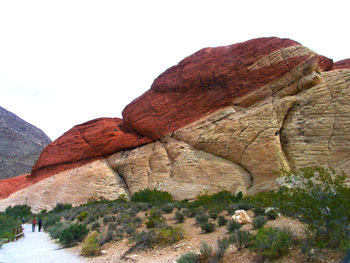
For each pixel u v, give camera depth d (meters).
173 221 15.76
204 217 13.77
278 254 7.23
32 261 10.90
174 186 32.12
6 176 91.38
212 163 31.20
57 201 41.59
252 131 29.58
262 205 14.76
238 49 37.06
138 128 42.88
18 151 118.62
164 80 42.75
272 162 26.92
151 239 11.38
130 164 40.09
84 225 15.44
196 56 41.22
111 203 30.94
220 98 36.28
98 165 44.34
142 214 19.97
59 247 14.41
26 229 27.33
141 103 43.88
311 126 26.95
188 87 39.56
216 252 8.34
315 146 25.98
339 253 6.54
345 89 26.97
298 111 28.75
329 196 8.05
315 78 29.55
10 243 17.20
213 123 34.19
